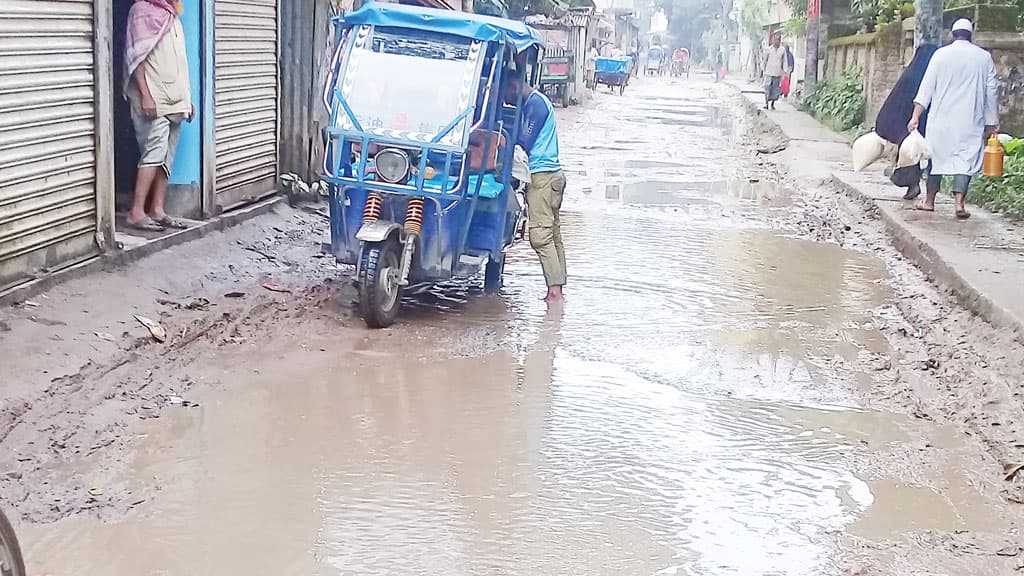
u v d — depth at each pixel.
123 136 9.61
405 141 7.73
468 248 8.38
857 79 26.58
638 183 16.48
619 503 5.12
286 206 11.37
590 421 6.16
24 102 7.07
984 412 6.41
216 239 9.49
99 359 6.42
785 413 6.41
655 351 7.52
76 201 7.73
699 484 5.38
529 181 8.51
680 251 11.10
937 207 13.05
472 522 4.87
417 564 4.47
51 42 7.33
